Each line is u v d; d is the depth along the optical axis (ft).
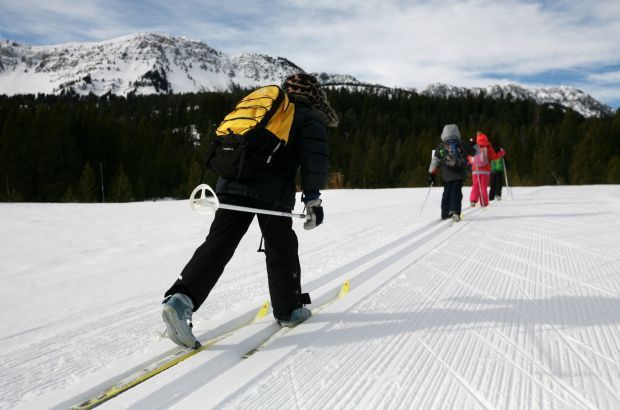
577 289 11.27
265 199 7.90
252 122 7.39
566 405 5.91
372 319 9.21
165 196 190.29
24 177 149.59
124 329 9.40
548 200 34.68
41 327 9.59
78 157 167.73
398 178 228.22
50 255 17.13
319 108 8.61
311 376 6.78
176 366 7.06
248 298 11.27
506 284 11.77
